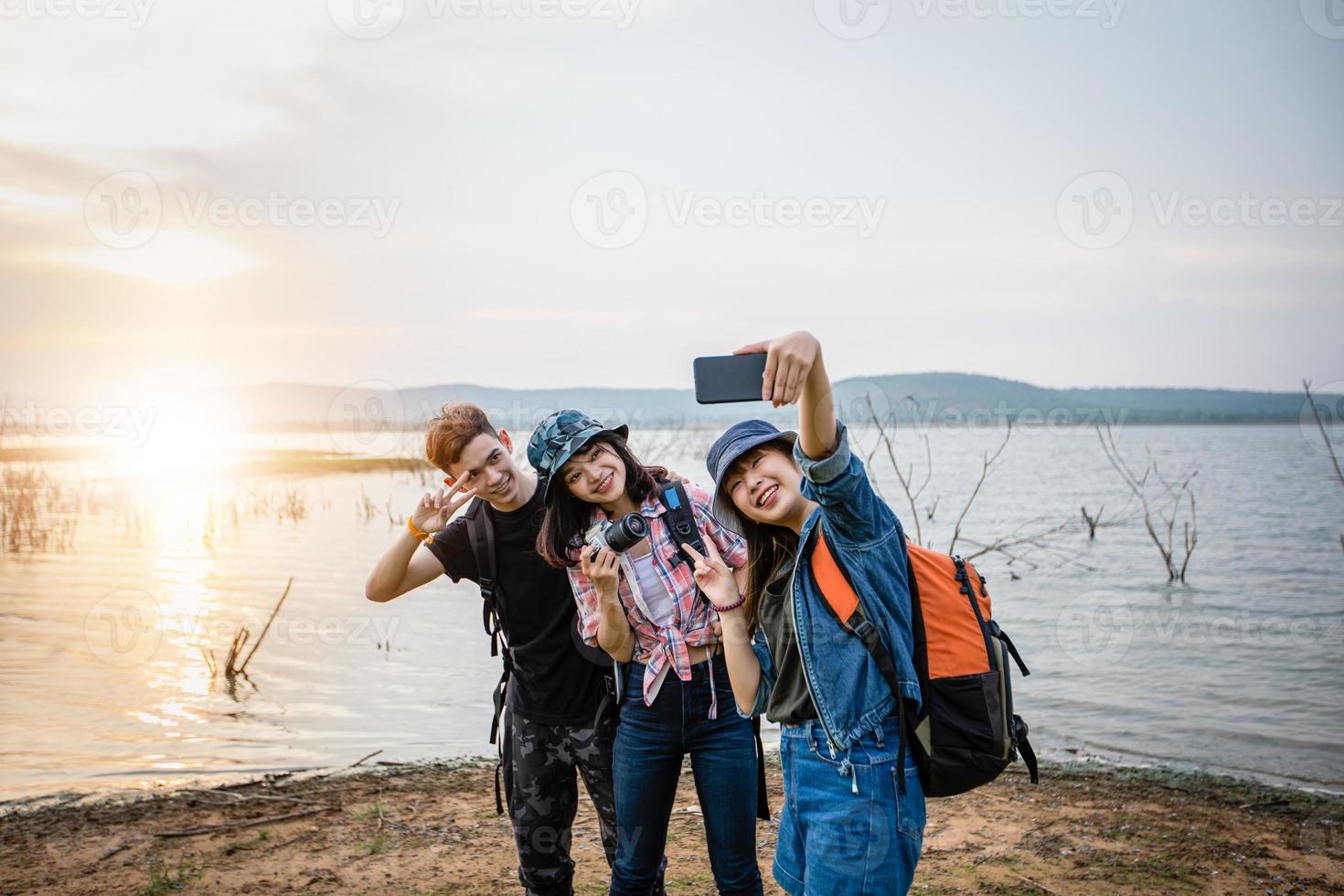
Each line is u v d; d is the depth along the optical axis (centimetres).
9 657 770
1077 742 568
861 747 223
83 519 1747
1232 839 418
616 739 284
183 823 438
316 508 1955
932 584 227
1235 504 2203
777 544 252
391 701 657
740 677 252
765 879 386
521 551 296
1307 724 598
